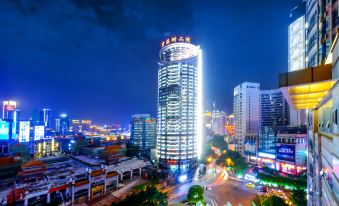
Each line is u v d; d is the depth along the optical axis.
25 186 79.50
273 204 56.31
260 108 191.75
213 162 168.25
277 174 116.00
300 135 116.50
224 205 82.25
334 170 17.19
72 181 85.88
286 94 24.05
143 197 63.81
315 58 40.41
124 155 149.25
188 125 147.50
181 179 120.00
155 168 131.50
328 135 20.89
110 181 101.94
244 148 157.12
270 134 134.12
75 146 176.12
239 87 179.12
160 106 155.12
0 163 84.75
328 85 21.09
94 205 84.31
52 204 79.38
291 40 77.75
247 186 105.69
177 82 148.75
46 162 123.19
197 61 158.50
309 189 42.72
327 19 30.56
